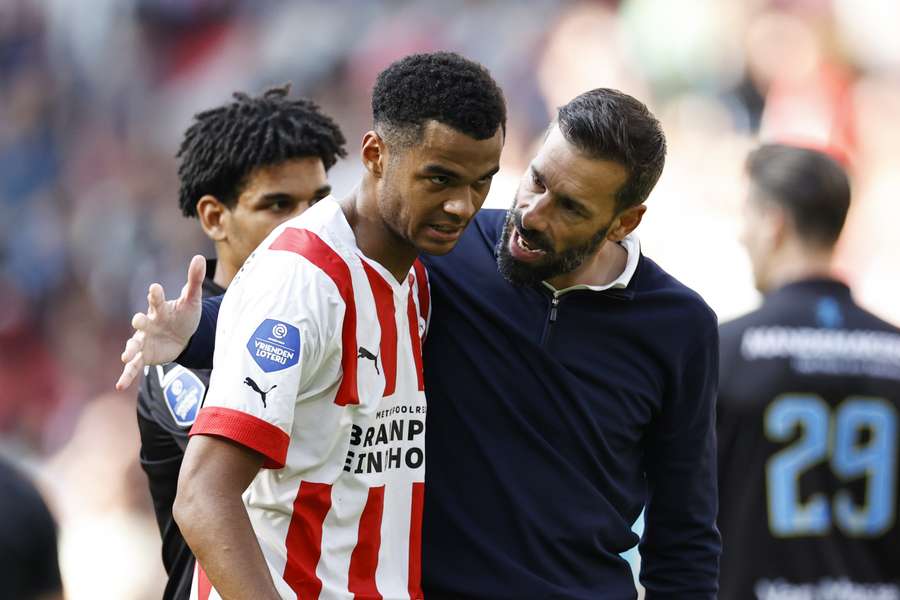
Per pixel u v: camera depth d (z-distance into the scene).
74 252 40.56
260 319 8.54
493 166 8.74
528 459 10.03
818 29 39.72
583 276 10.16
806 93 38.91
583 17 40.31
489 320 10.12
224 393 8.45
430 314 10.11
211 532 8.17
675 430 10.62
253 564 8.20
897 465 13.73
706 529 10.85
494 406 10.05
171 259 38.94
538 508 10.00
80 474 32.53
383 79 8.80
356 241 9.09
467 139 8.50
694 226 33.16
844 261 36.19
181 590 10.41
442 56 8.70
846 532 13.58
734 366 13.73
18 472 9.12
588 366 10.18
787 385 13.62
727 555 13.59
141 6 43.97
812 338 13.77
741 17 39.91
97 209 41.44
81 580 27.91
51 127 43.56
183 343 9.20
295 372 8.46
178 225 39.50
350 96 41.22
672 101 39.41
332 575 9.02
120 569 28.23
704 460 10.77
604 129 9.33
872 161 38.25
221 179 11.37
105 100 43.78
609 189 9.46
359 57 41.66
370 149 8.92
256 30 43.28
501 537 9.96
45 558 9.09
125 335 38.81
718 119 38.72
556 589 9.94
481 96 8.55
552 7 40.66
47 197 42.34
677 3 39.91
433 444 10.01
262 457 8.43
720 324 14.11
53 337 39.62
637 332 10.27
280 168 11.31
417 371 9.59
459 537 9.95
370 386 9.02
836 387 13.67
